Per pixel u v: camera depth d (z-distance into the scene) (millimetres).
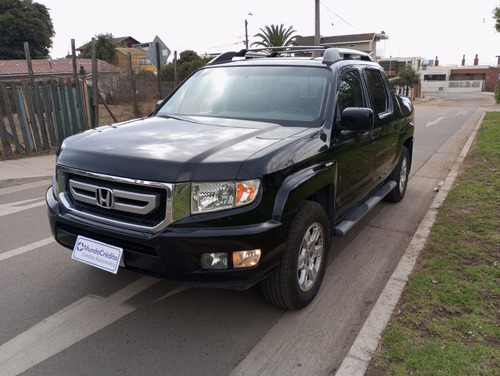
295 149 3172
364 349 2871
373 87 5047
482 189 6363
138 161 2873
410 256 4238
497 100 27641
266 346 3018
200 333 3160
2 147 9664
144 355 2912
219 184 2758
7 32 43719
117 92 17469
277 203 2941
